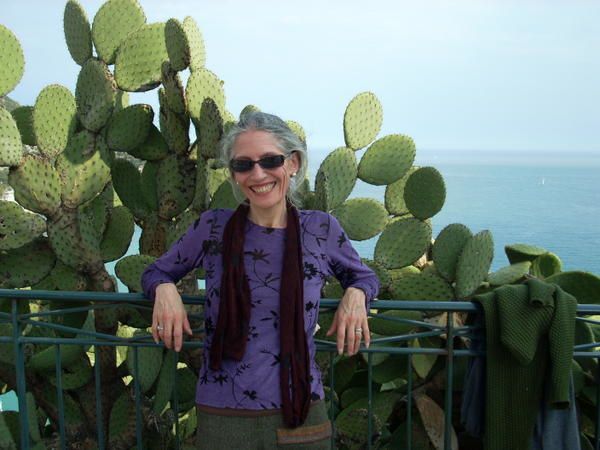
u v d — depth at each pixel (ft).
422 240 11.66
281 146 5.97
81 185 10.71
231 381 5.98
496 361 7.49
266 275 6.01
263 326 5.98
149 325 11.18
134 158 12.92
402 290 11.25
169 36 10.62
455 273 11.12
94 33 11.06
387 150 12.25
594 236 114.11
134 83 11.19
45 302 12.44
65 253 10.66
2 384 12.55
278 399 5.93
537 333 7.32
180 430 11.30
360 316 6.33
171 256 6.56
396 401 11.05
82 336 10.96
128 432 11.10
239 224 6.12
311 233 6.27
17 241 10.43
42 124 10.69
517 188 284.00
